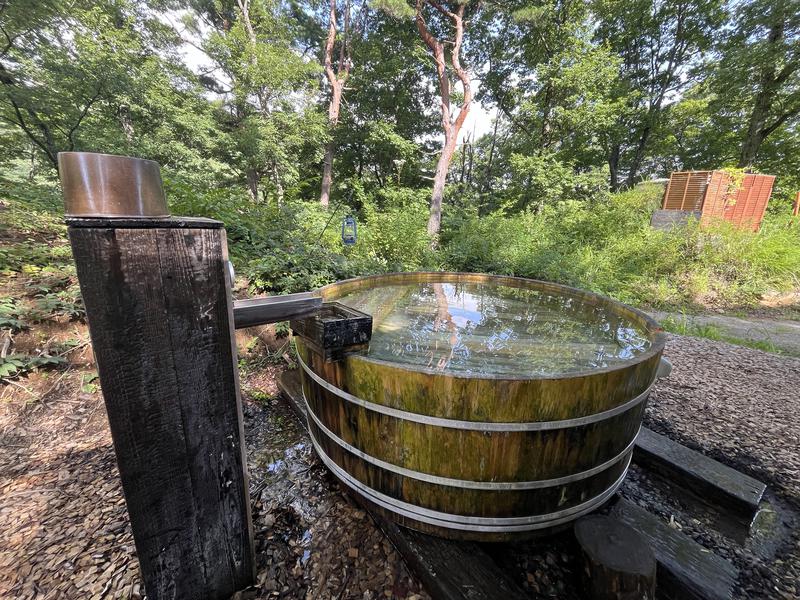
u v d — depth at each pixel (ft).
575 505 4.38
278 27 35.78
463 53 39.29
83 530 4.57
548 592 4.09
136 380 2.84
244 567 3.91
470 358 4.62
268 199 18.44
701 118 37.06
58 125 19.30
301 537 4.67
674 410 7.87
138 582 3.89
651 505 5.54
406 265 18.81
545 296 8.28
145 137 28.35
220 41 30.86
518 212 35.50
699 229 20.34
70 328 8.17
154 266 2.73
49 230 11.59
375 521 4.85
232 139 31.63
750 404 8.15
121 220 2.52
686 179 23.67
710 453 6.52
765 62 25.39
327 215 24.16
